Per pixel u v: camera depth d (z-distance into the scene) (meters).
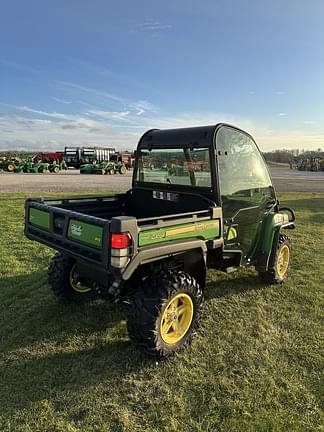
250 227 4.00
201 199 3.53
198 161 3.54
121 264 2.43
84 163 33.97
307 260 5.55
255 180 4.02
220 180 3.47
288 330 3.38
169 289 2.81
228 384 2.59
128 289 3.09
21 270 4.89
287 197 14.12
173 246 2.76
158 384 2.60
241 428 2.19
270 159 64.69
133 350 3.02
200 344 3.12
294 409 2.35
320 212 10.32
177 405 2.38
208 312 3.73
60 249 3.01
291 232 7.59
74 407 2.37
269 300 4.04
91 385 2.58
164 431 2.17
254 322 3.53
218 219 3.31
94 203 4.02
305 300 4.05
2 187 15.77
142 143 4.16
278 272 4.48
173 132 3.82
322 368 2.79
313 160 43.72
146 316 2.73
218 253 3.48
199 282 3.30
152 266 3.01
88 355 2.95
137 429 2.19
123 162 34.78
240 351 3.02
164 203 3.92
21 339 3.17
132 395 2.48
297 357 2.93
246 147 3.87
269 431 2.17
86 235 2.70
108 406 2.38
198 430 2.18
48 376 2.68
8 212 9.27
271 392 2.51
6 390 2.52
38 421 2.25
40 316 3.58
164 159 3.90
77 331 3.31
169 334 2.96
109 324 3.45
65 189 15.23
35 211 3.36
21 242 6.30
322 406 2.38
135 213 4.29
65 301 3.83
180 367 2.79
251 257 4.12
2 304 3.84
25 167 28.48
